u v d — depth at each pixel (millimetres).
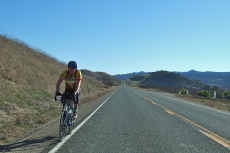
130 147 5902
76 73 6352
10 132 6980
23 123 8352
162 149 5812
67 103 6195
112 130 7938
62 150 5426
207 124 9867
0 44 24891
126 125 8953
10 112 10180
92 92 39188
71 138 6625
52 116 10656
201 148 6043
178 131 8102
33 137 6570
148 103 19609
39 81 20125
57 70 35594
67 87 6523
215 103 25031
